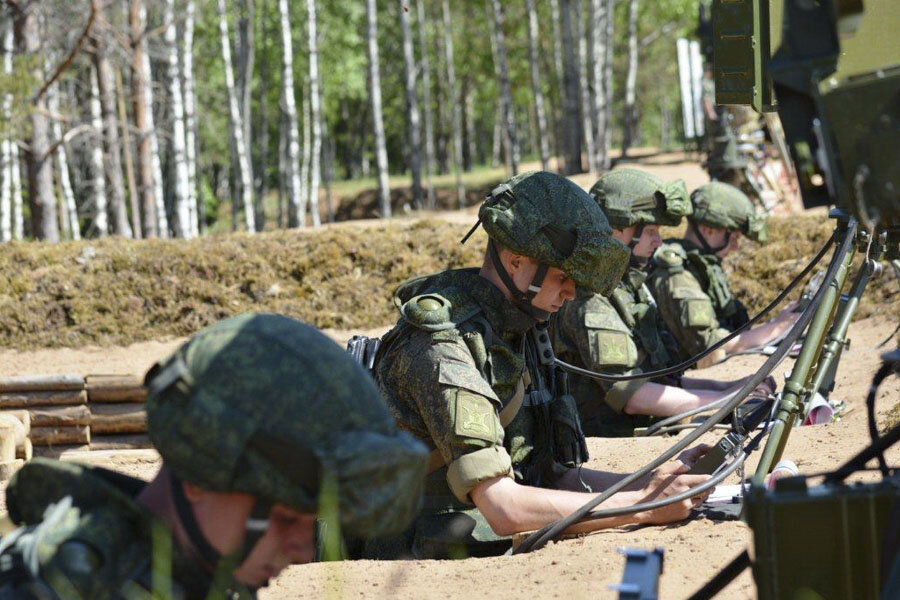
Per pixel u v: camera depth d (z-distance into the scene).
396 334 3.50
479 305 3.48
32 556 1.38
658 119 61.94
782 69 1.82
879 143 1.68
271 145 50.69
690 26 39.22
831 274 3.40
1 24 19.83
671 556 3.15
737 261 11.05
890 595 1.48
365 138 53.19
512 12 39.09
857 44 1.91
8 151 21.58
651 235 5.52
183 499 1.44
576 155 31.27
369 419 1.42
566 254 3.34
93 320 11.31
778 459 3.46
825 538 1.59
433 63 45.19
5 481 5.70
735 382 5.95
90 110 27.42
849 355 7.92
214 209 44.81
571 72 31.22
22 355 10.97
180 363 1.40
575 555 3.22
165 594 1.39
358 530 1.40
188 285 11.55
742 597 2.73
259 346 1.40
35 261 11.83
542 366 3.73
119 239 12.29
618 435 5.60
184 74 26.36
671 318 6.14
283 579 3.17
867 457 1.93
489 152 65.06
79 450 7.16
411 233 12.04
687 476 3.54
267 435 1.36
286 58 28.30
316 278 11.70
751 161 17.06
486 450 3.33
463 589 2.99
